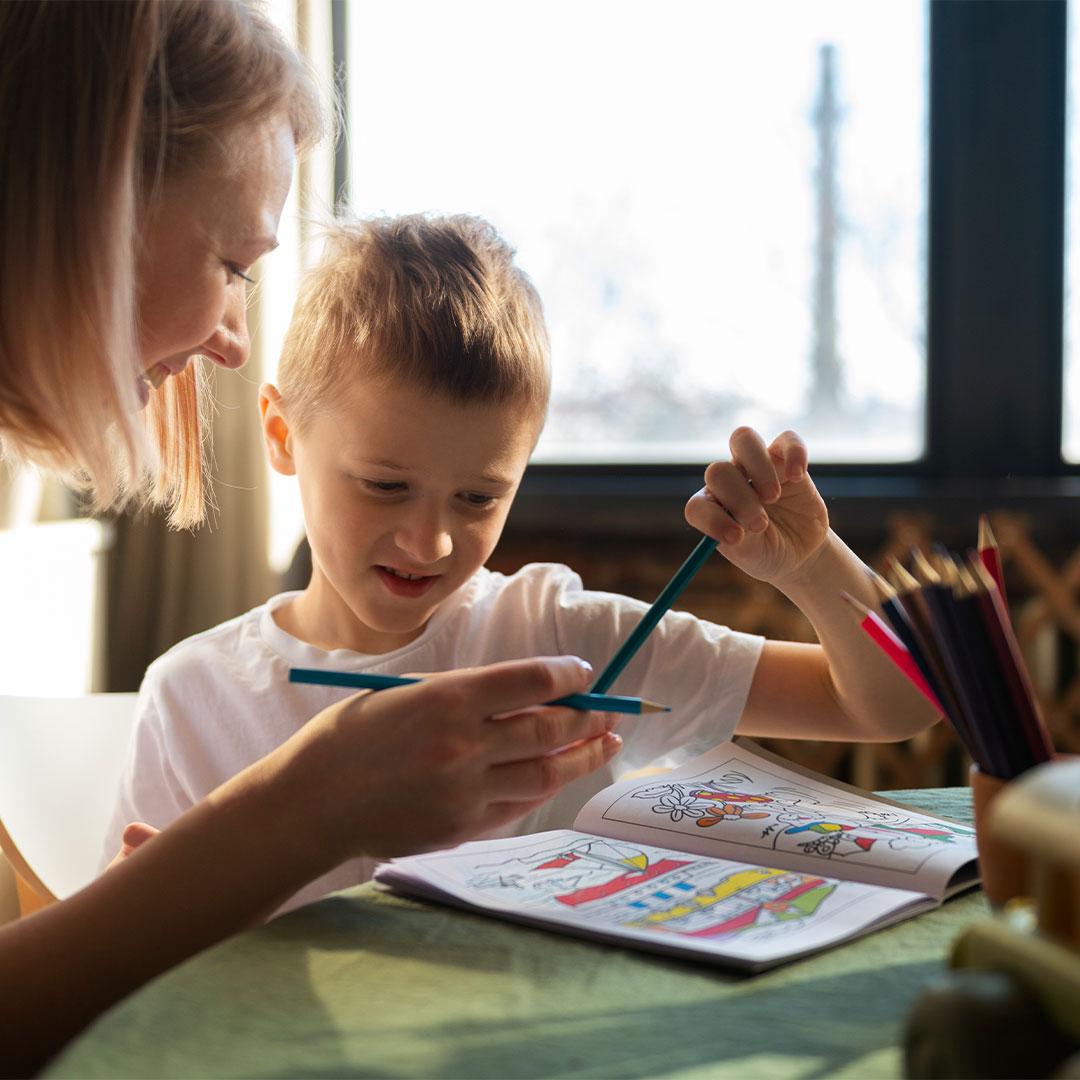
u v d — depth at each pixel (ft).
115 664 7.04
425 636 3.54
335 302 3.13
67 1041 1.80
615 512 7.03
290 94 2.67
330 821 1.92
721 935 1.83
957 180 7.06
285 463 3.47
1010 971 1.30
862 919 1.90
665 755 3.42
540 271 7.50
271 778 1.96
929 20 7.02
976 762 1.84
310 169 6.67
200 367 3.61
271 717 3.43
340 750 1.94
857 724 3.29
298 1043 1.49
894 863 2.13
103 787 3.70
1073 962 1.23
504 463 3.01
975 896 2.10
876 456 7.32
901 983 1.69
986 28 6.98
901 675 3.14
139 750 3.54
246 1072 1.41
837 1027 1.54
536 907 1.96
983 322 7.11
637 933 1.83
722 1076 1.40
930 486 7.05
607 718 2.17
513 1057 1.45
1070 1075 1.11
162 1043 1.48
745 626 6.79
